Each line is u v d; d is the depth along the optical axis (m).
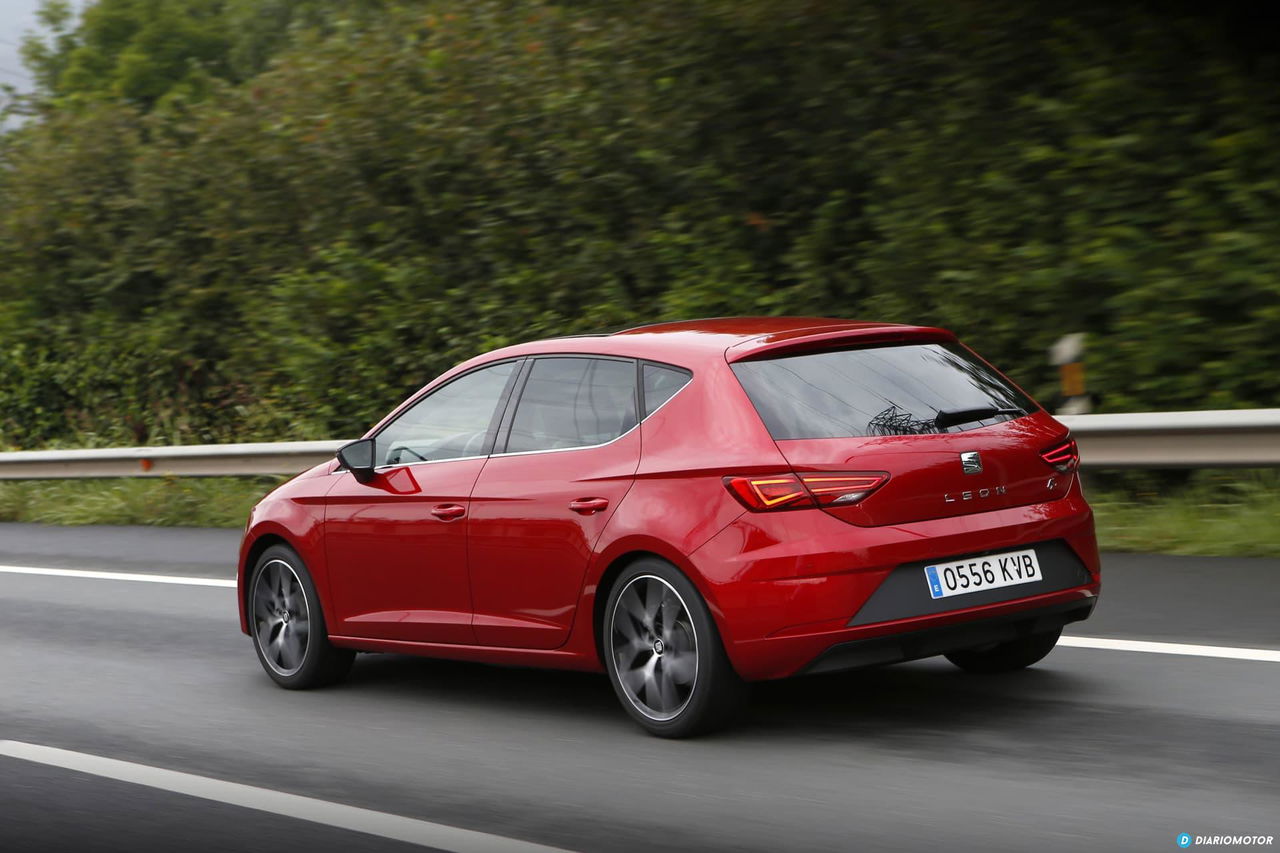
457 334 17.66
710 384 6.13
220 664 8.66
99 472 17.36
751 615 5.75
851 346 6.30
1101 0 13.92
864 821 5.00
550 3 17.70
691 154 16.56
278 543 8.02
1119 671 6.86
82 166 22.19
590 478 6.38
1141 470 10.66
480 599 6.87
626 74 16.69
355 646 7.58
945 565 5.85
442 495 7.01
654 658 6.19
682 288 15.86
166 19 38.19
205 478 16.66
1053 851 4.59
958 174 14.19
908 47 15.29
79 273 22.23
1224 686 6.47
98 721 7.32
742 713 6.15
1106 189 13.08
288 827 5.33
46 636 9.89
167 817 5.54
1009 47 14.30
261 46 37.06
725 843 4.89
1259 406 11.88
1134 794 5.09
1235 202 12.18
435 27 18.42
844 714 6.43
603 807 5.37
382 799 5.66
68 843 5.29
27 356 22.34
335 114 18.66
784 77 16.11
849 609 5.68
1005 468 6.06
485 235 17.61
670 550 5.96
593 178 16.81
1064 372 11.83
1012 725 6.09
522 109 17.50
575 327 16.59
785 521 5.76
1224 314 12.18
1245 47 13.30
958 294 13.60
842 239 15.41
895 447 5.86
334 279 17.88
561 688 7.48
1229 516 10.11
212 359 21.02
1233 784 5.14
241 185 20.09
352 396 17.84
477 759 6.18
